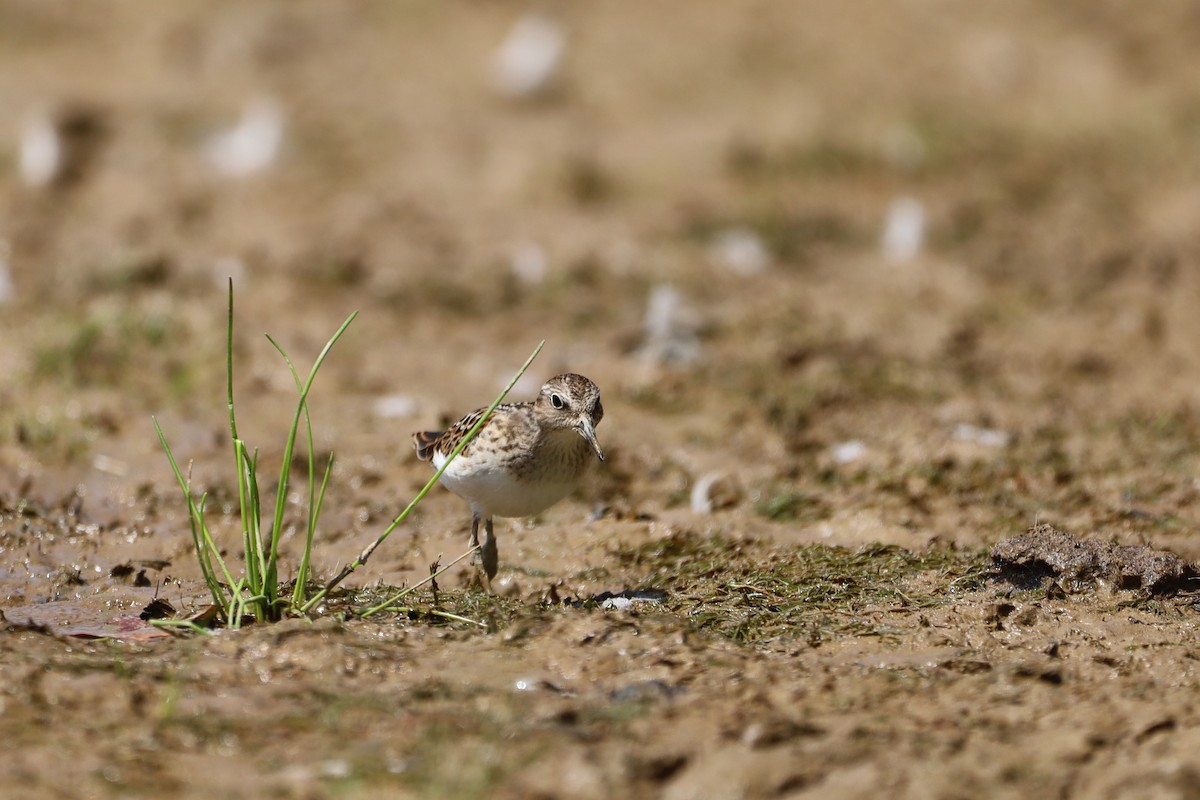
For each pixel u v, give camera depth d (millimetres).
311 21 29172
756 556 10773
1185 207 23156
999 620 9391
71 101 25047
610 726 7445
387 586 10125
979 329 18062
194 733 7328
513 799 6695
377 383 15414
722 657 8539
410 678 8148
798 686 8109
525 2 30891
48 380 14750
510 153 24281
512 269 20109
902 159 24609
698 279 19953
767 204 22891
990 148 25266
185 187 22562
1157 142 25625
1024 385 16109
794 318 18281
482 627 8984
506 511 10133
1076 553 10047
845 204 23172
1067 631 9227
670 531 11250
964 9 30906
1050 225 22406
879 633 9148
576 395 9867
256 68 27172
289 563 10750
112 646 8516
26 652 8227
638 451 13633
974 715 7738
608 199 23047
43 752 7062
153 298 17312
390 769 6945
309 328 17125
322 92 26609
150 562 10750
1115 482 12781
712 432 14289
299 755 7105
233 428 8852
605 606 9703
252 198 22312
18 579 10359
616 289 19516
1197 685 8266
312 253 20094
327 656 8289
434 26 29656
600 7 30734
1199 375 16562
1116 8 31219
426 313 18141
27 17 28625
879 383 15945
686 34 29609
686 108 26609
